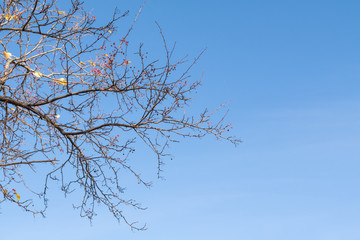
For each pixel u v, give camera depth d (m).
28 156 5.51
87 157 5.78
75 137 5.80
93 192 5.84
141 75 5.13
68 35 5.55
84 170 5.80
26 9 5.64
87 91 5.33
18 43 5.70
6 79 5.59
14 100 5.35
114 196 5.88
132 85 5.21
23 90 5.88
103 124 5.46
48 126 5.56
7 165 5.47
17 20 5.66
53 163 5.55
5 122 5.46
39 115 5.45
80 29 5.48
